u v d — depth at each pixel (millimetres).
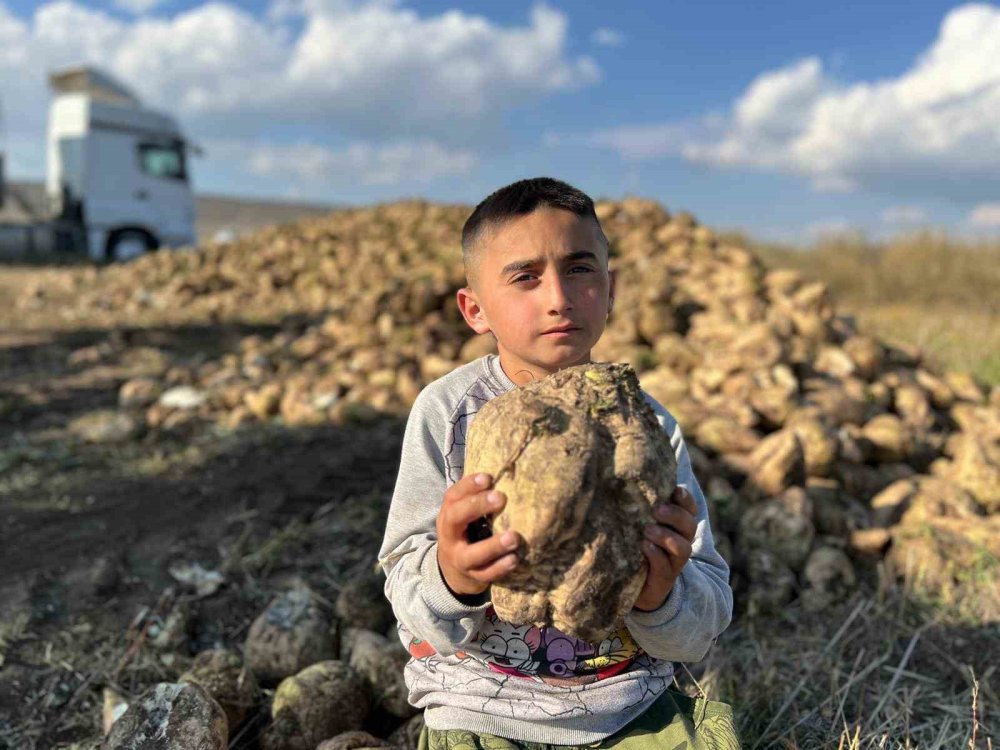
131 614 3055
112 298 10320
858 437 4070
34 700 2602
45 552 3512
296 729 2271
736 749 1666
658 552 1404
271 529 3709
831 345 5074
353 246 10031
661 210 7750
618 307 5773
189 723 2008
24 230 17203
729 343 4883
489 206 1771
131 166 17297
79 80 17344
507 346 1756
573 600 1364
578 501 1348
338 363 6020
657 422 1502
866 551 3340
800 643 2867
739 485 3553
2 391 6184
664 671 1814
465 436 1812
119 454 4805
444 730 1704
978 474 3744
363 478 4246
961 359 6844
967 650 2797
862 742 2303
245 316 9102
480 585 1520
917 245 13867
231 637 2982
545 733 1673
